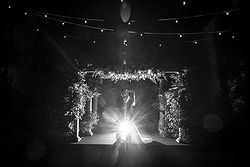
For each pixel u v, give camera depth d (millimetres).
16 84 8344
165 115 10539
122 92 12758
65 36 9977
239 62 8242
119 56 9352
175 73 9328
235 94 8211
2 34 7594
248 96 7820
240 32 8539
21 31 8797
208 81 8930
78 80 8844
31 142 7750
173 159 6312
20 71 8594
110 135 10914
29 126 7996
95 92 10656
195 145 8109
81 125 10477
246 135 7594
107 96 14305
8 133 6980
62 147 7473
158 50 9539
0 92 7422
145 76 9234
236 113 8086
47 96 8820
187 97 8812
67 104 8609
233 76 8430
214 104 8773
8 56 7758
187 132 8664
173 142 8906
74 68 8891
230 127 8117
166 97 9977
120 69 8977
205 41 9867
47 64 9438
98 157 6391
